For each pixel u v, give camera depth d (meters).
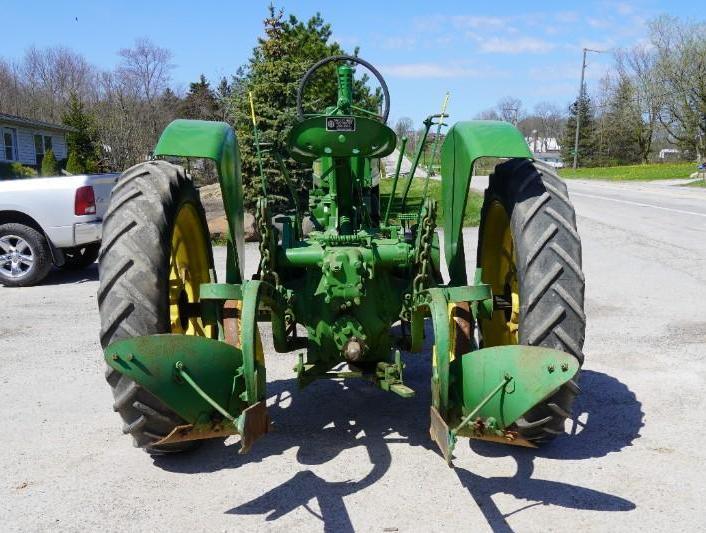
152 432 3.28
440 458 3.65
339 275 3.53
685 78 56.31
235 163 4.01
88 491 3.38
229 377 3.06
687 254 10.60
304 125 3.83
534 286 3.26
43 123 31.94
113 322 3.20
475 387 2.96
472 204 17.28
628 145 72.06
